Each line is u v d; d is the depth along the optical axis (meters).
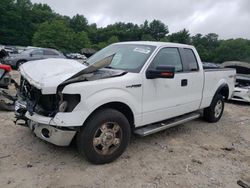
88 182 3.64
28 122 4.22
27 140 4.77
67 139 3.82
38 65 4.45
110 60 4.00
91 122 3.87
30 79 3.98
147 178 3.86
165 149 4.89
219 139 5.68
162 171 4.08
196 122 6.75
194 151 4.90
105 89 3.94
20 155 4.24
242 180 4.00
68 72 3.97
